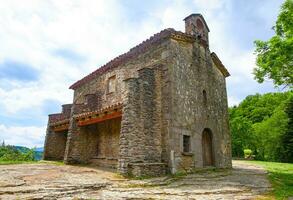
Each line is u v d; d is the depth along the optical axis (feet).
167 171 37.65
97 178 31.48
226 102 57.98
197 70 47.62
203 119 46.65
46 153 58.13
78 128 49.19
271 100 149.07
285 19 36.35
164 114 40.22
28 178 29.37
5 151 78.38
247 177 36.94
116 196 22.09
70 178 30.63
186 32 49.65
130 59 49.21
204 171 43.32
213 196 22.59
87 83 62.59
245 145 112.68
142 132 37.55
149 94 39.96
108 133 48.62
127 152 35.01
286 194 23.94
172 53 41.88
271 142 106.32
